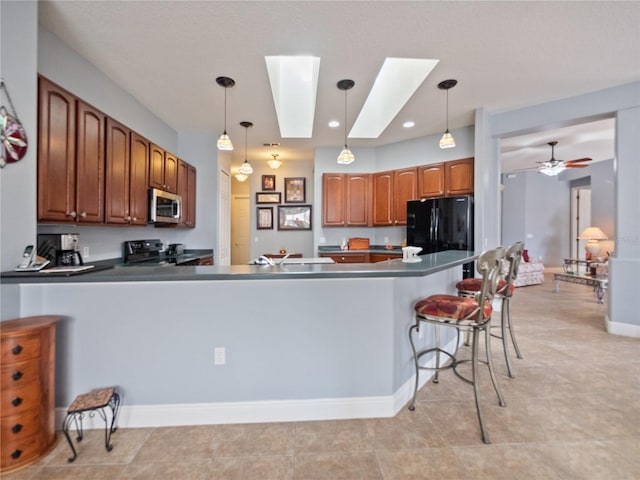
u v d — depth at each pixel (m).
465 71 2.83
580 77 2.96
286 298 1.85
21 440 1.46
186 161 4.52
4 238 1.63
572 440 1.65
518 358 2.70
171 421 1.81
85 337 1.77
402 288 2.02
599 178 7.01
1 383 1.42
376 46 2.41
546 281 7.02
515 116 3.76
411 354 2.14
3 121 1.63
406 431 1.74
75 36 2.26
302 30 2.21
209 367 1.83
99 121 2.44
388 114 4.02
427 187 4.62
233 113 3.74
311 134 4.54
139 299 1.79
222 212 4.88
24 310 1.72
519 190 8.42
